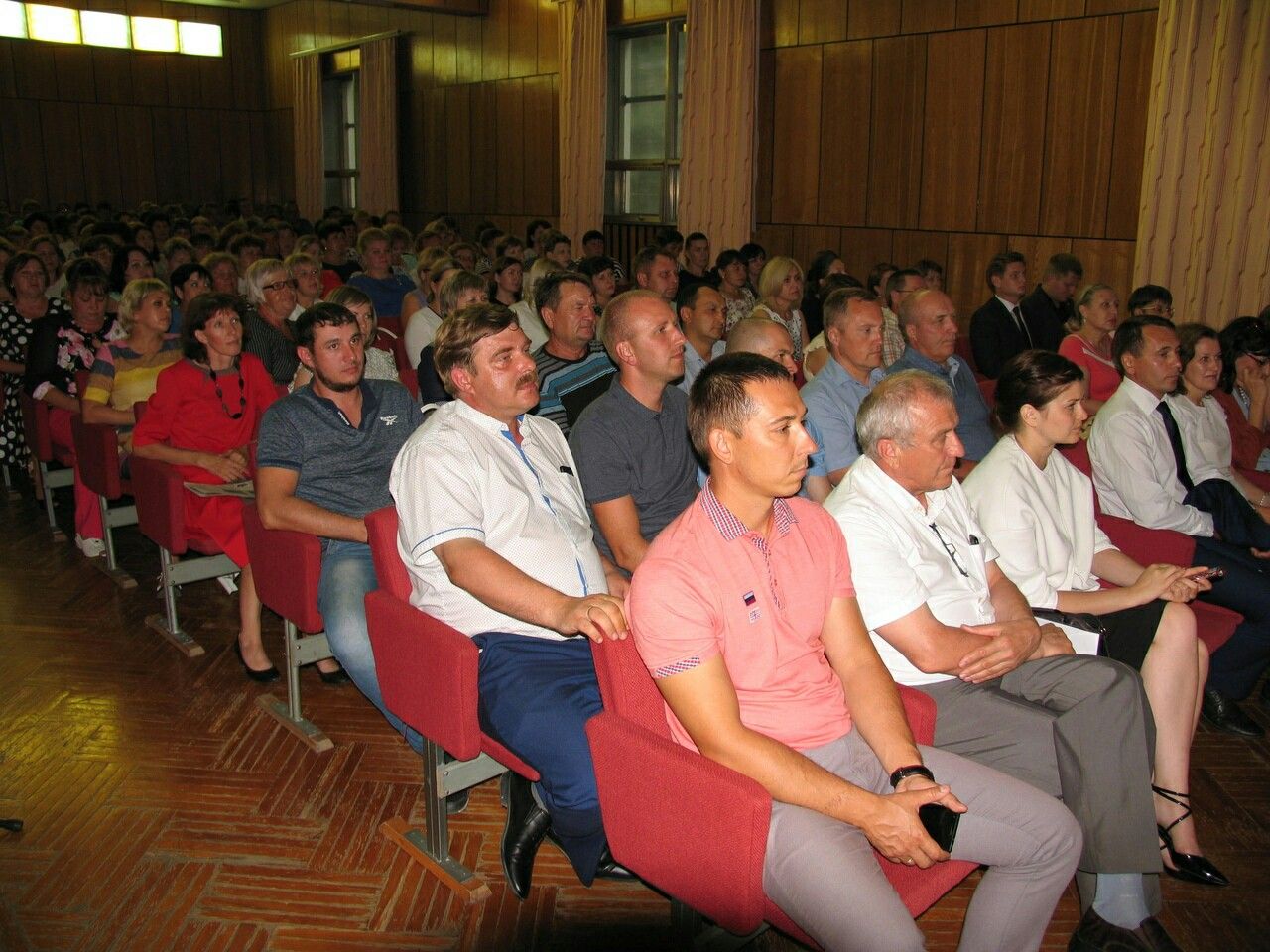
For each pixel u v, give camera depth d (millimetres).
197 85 16031
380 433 3016
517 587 2061
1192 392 3426
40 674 3334
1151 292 5074
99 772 2766
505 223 12148
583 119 10250
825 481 3189
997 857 1826
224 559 3586
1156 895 2115
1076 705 2086
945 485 2197
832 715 1843
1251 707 3246
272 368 4750
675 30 9500
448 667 2078
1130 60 6473
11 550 4496
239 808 2609
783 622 1793
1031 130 7020
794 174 8578
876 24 7828
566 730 2061
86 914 2188
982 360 5785
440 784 2324
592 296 3607
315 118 15039
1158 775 2393
